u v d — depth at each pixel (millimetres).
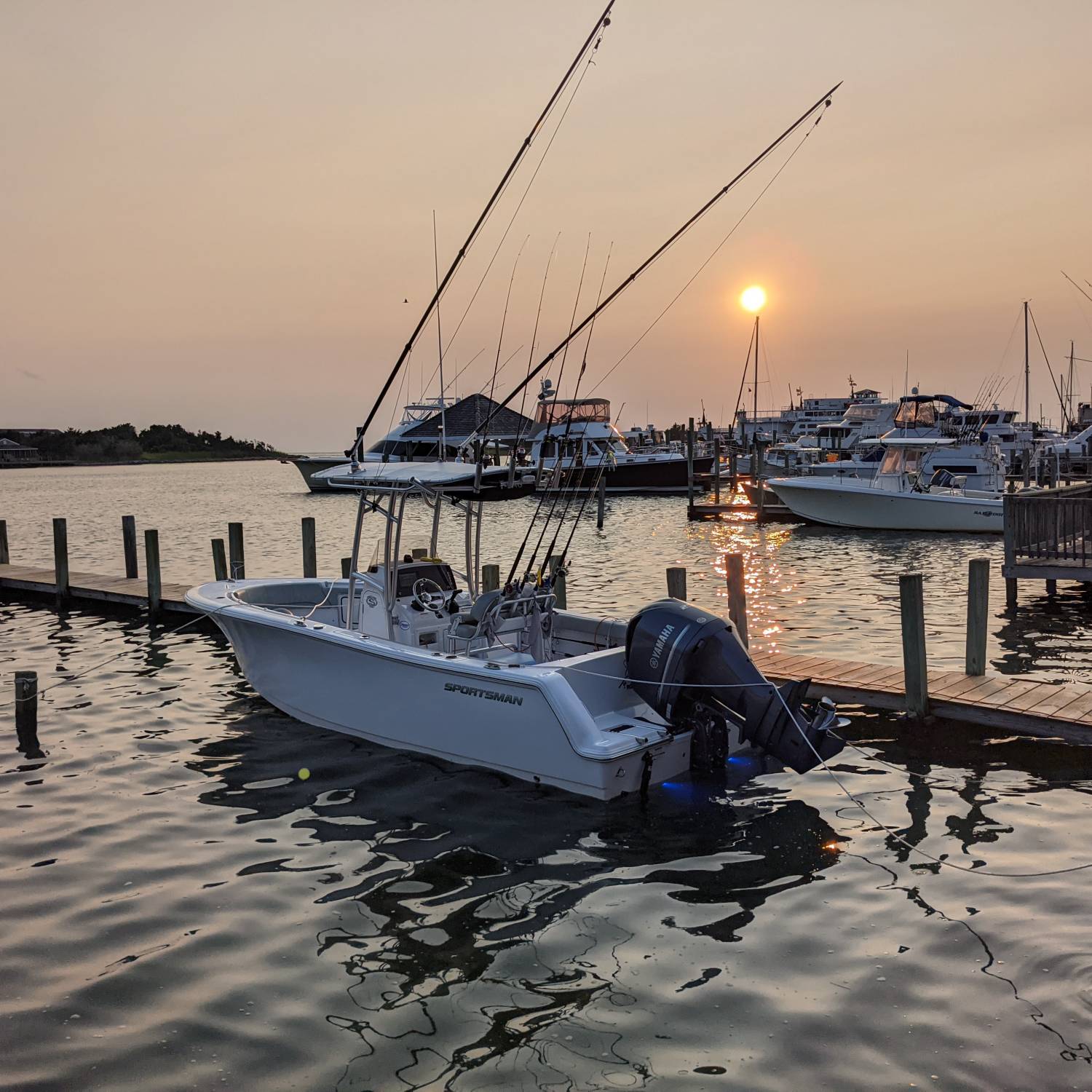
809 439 60906
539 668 7551
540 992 4828
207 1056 4352
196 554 25438
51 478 110938
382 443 39344
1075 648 12750
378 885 6055
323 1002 4770
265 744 8820
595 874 6176
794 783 7738
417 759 8312
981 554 23312
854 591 17703
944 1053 4246
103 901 5848
